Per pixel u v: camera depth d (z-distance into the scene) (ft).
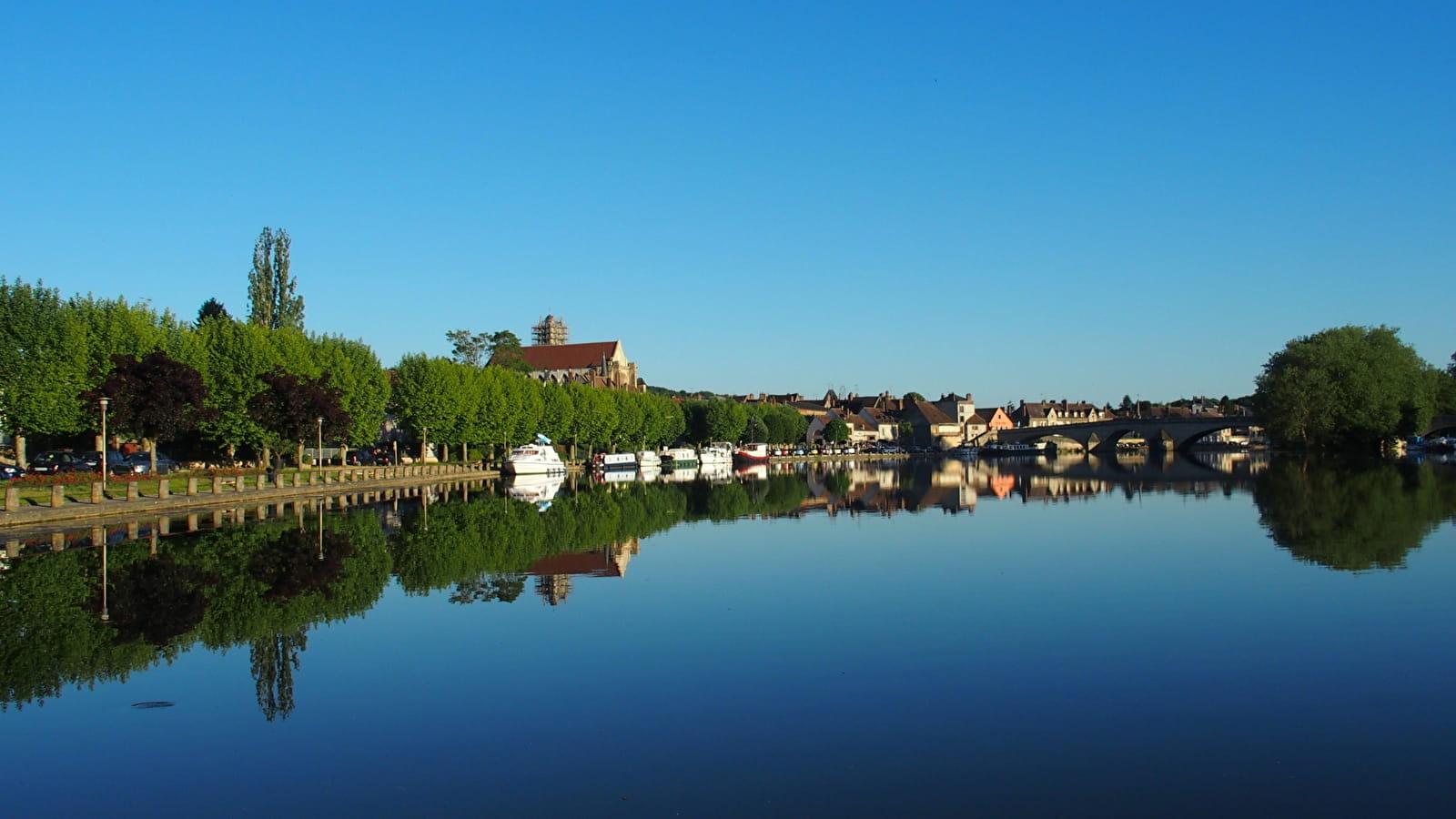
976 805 44.04
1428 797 44.27
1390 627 75.77
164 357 218.18
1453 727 53.11
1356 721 54.39
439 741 53.31
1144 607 85.35
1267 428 408.67
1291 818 42.32
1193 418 634.84
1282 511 171.53
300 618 84.02
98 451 267.80
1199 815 42.73
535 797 45.80
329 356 306.96
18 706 59.77
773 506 215.72
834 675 64.75
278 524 164.25
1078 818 42.60
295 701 60.54
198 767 49.98
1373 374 387.75
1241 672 64.08
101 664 68.95
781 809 43.93
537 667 67.67
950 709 57.41
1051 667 66.08
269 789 47.24
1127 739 52.11
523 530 158.61
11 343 223.10
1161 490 242.78
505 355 590.96
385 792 46.75
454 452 428.56
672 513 194.90
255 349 275.39
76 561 116.16
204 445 310.86
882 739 52.54
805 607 87.66
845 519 178.91
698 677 64.80
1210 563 109.70
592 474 426.51
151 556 121.49
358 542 137.80
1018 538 140.77
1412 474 268.41
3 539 137.90
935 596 92.27
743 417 615.98
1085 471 377.30
